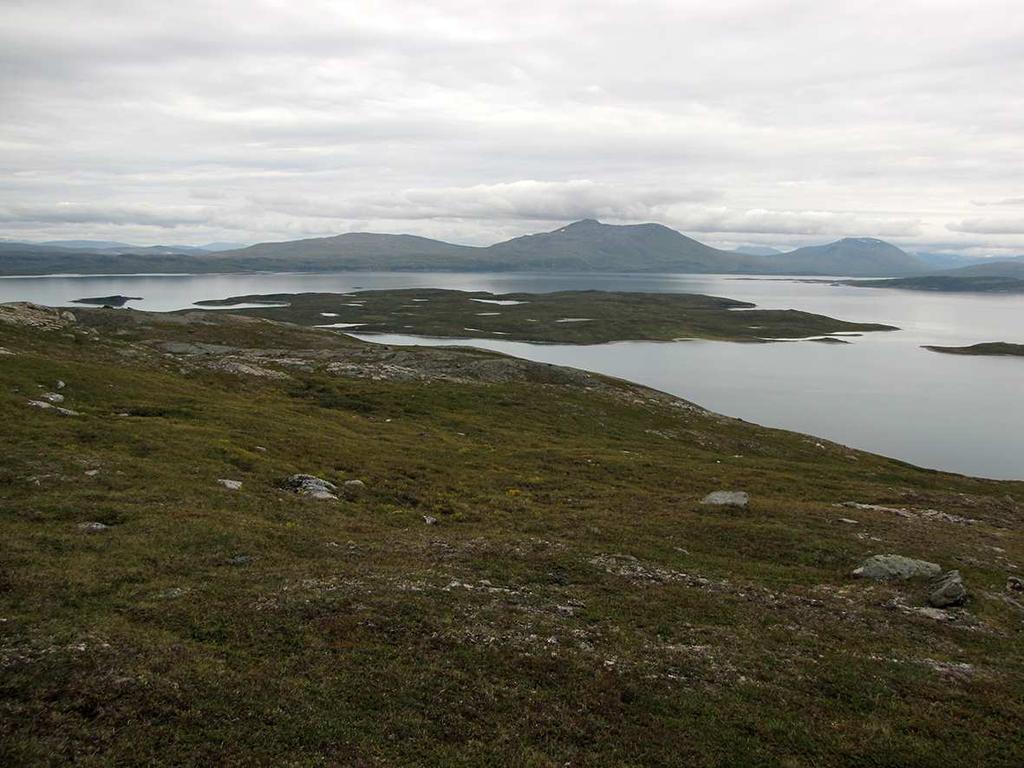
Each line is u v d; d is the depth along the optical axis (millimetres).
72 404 52750
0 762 13617
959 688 22656
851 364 199750
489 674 20797
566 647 23047
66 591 22094
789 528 41344
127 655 18422
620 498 48406
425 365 114750
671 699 20391
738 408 139000
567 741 18031
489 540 35188
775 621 27359
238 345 120500
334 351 121562
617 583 30062
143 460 39938
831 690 21938
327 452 51594
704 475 60906
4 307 89688
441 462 55312
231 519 32406
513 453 62625
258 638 21109
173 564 26078
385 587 26359
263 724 16812
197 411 57531
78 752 14461
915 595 31906
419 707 18703
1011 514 57000
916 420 130000
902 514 49938
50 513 29547
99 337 89062
